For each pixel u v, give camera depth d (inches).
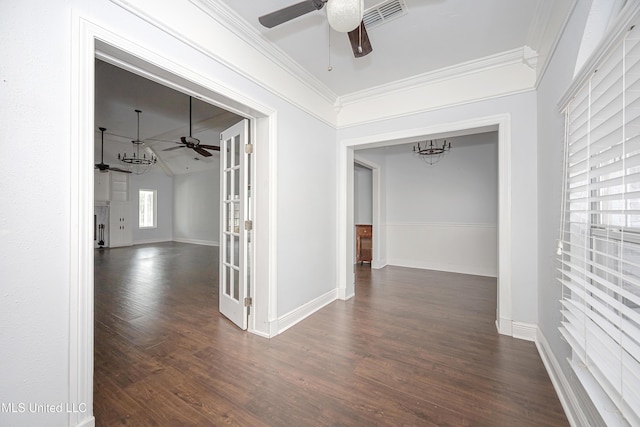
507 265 99.3
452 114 110.8
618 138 40.7
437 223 212.4
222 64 79.1
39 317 45.9
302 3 57.9
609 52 39.2
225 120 210.4
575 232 60.0
